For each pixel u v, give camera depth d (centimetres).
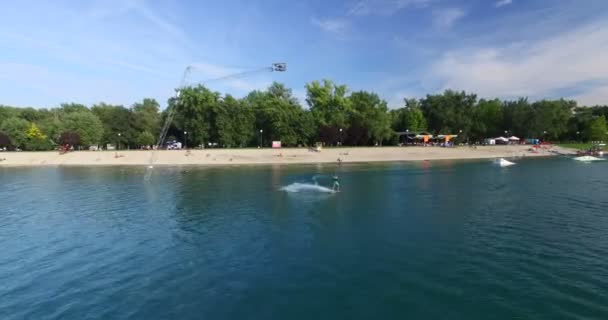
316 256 1984
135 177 5778
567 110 14462
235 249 2125
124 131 13300
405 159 9081
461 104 14412
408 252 2023
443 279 1658
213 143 11725
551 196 3662
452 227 2525
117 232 2538
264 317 1349
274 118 11238
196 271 1806
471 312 1357
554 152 10650
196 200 3659
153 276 1756
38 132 11856
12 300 1542
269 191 4153
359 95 12925
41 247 2238
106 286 1658
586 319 1290
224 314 1378
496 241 2198
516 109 14262
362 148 10319
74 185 4947
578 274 1686
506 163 7462
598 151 10244
